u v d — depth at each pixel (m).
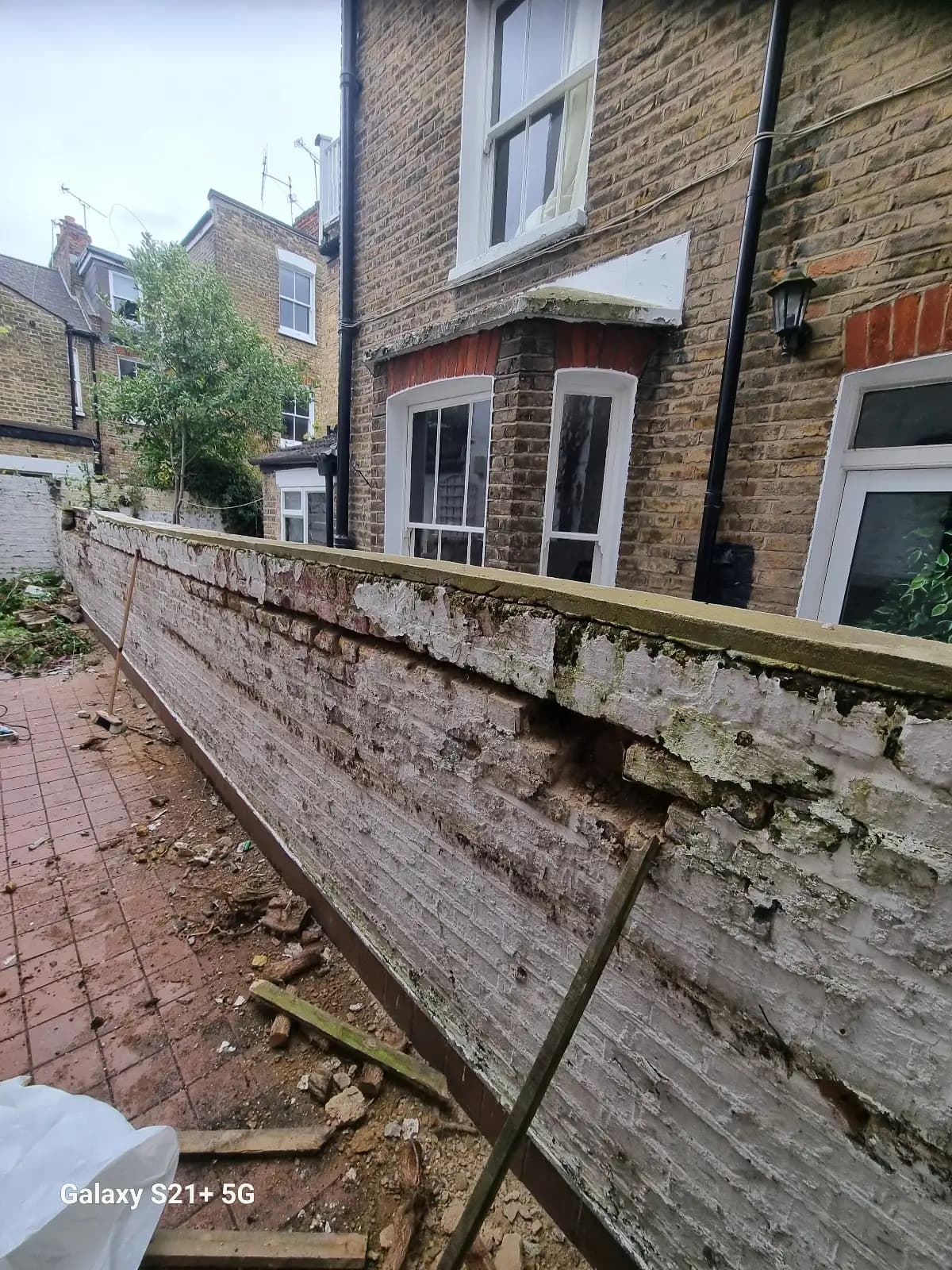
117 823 2.86
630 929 0.97
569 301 2.90
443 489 4.29
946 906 0.62
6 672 5.30
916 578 2.41
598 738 1.11
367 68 4.71
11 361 10.90
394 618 1.48
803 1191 0.79
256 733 2.53
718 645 0.79
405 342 3.89
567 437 3.34
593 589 1.07
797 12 2.41
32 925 2.16
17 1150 1.15
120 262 12.60
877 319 2.33
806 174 2.49
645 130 3.02
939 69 2.11
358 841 1.84
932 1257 0.67
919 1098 0.66
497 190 4.06
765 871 0.77
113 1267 1.06
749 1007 0.82
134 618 4.55
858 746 0.66
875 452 2.47
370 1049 1.62
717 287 2.84
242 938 2.12
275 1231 1.23
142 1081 1.57
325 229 6.57
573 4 3.36
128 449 12.22
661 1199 0.98
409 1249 1.21
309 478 8.20
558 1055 0.86
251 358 9.23
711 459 2.90
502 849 1.24
